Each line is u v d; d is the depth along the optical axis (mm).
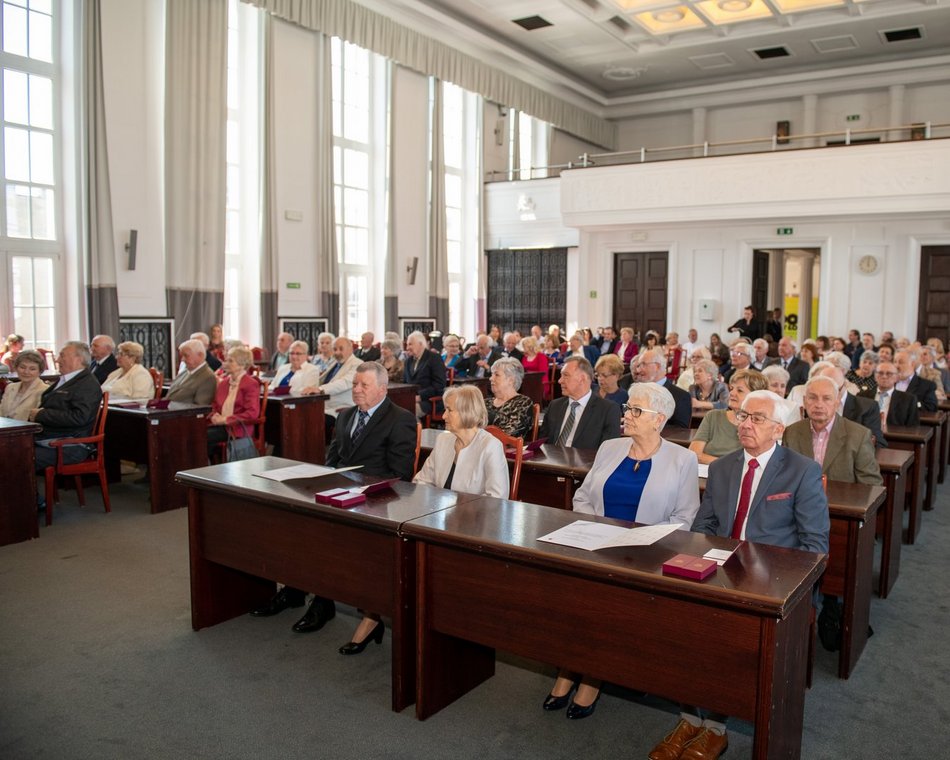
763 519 2793
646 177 13164
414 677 2803
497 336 13266
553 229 15242
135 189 9453
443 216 14242
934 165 11117
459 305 15695
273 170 11031
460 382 8516
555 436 4395
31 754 2475
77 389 5191
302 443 6531
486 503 2906
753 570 2170
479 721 2723
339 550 2918
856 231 12805
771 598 1951
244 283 11297
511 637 2471
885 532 3875
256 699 2842
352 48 12758
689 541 2443
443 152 14180
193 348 6105
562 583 2348
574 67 16766
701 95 17844
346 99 12727
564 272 15273
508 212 15734
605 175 13562
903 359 6316
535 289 15625
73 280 9070
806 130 16938
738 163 12398
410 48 13047
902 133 16062
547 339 11594
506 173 16188
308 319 11742
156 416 5254
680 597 2092
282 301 11445
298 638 3381
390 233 13172
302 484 3184
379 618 3311
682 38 15039
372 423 3725
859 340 11703
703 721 2541
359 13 12000
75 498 5672
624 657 2240
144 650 3234
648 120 18969
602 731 2674
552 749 2555
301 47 11477
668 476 3000
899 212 11539
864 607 3189
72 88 8898
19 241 8625
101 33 8891
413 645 2777
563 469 3715
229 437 5816
